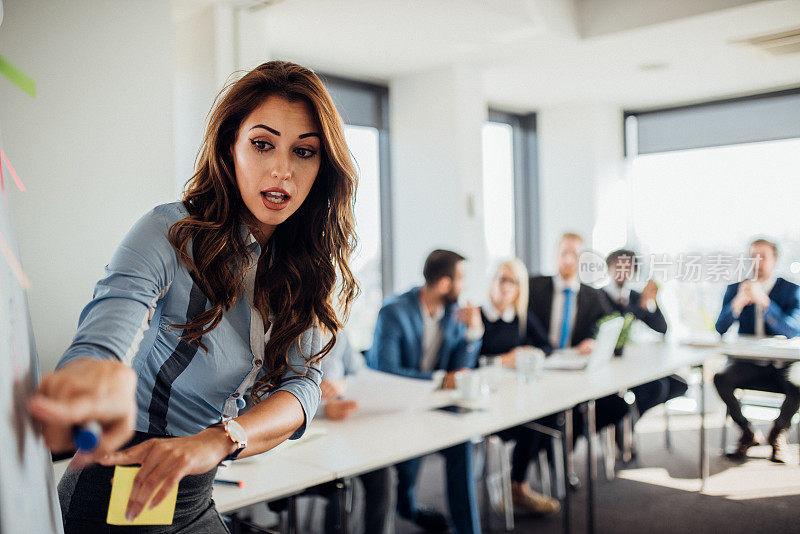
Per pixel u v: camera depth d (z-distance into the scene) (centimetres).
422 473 423
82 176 250
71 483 102
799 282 434
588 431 298
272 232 114
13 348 60
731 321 412
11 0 232
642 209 605
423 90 483
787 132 531
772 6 353
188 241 98
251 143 99
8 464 52
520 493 345
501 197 623
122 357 77
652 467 412
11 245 65
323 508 363
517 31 393
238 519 199
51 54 243
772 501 347
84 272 251
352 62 455
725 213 536
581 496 367
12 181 233
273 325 110
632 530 318
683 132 593
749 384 418
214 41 326
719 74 496
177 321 100
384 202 516
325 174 113
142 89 269
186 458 73
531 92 561
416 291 342
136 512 70
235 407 112
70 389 48
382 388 263
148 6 271
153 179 272
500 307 391
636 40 415
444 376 312
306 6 338
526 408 268
